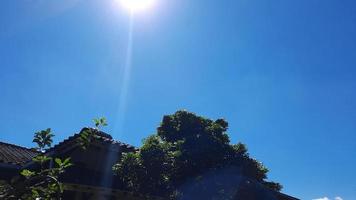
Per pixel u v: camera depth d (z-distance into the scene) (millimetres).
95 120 5766
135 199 12531
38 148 5203
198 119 12797
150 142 11922
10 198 4516
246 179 12539
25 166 13812
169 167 11703
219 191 11961
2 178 13820
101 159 13938
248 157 12789
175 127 12922
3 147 16594
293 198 15805
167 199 11562
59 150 13461
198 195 11750
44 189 4715
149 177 11469
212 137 12297
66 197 11938
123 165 11789
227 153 12484
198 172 11898
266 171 13125
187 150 11992
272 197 13539
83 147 5766
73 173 12680
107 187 12031
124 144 14320
